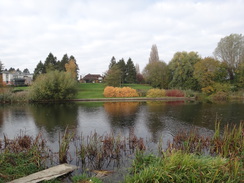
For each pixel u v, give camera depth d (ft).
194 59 167.02
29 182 19.56
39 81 124.77
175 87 165.89
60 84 124.06
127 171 24.30
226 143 28.78
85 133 44.60
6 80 250.57
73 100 128.98
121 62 269.64
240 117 62.44
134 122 56.49
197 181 17.98
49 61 250.16
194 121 57.06
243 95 133.80
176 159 20.52
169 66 189.16
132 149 32.60
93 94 157.58
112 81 187.52
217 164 20.35
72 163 27.09
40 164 25.58
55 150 32.42
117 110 81.87
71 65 218.79
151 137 40.78
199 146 30.83
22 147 29.86
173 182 18.22
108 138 35.04
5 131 47.24
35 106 97.96
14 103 114.32
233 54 150.92
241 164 21.62
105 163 27.17
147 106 95.81
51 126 51.85
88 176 23.03
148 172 19.40
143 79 266.98
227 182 17.71
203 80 145.69
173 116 65.87
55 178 21.38
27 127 50.90
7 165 23.00
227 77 157.38
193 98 140.05
